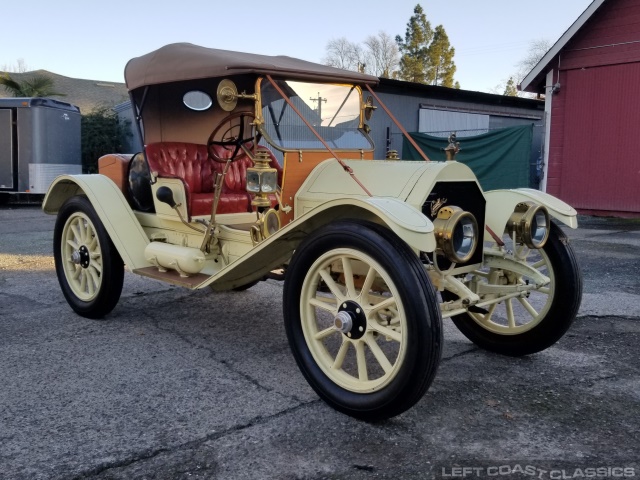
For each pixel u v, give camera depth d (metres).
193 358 3.76
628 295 5.36
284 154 3.66
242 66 3.56
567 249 3.56
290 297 3.14
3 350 3.86
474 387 3.33
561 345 4.04
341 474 2.46
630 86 11.46
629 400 3.17
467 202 3.37
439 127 16.42
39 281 5.87
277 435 2.77
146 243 4.39
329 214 3.08
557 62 12.33
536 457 2.59
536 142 17.75
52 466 2.48
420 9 50.91
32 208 13.87
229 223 4.23
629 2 11.24
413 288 2.64
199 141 4.73
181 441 2.70
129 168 4.76
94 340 4.09
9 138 14.22
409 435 2.78
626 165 11.65
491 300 3.45
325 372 3.05
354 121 4.30
